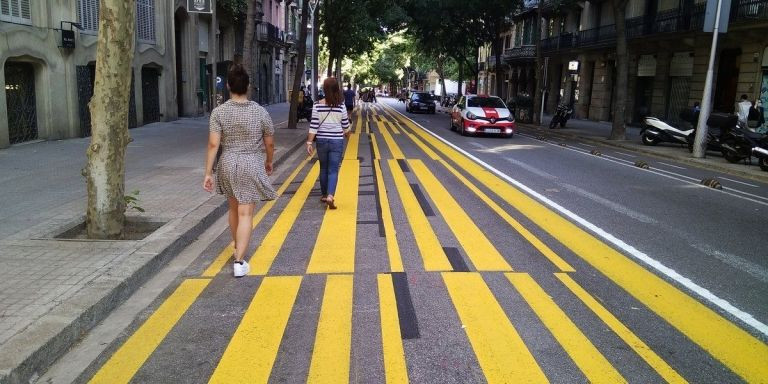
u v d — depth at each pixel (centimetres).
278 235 665
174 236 590
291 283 504
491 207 840
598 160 1512
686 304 472
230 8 2839
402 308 450
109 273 473
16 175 969
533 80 4619
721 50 2305
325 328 413
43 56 1452
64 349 370
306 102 2661
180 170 1061
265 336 400
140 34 2050
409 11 3706
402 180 1070
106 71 568
